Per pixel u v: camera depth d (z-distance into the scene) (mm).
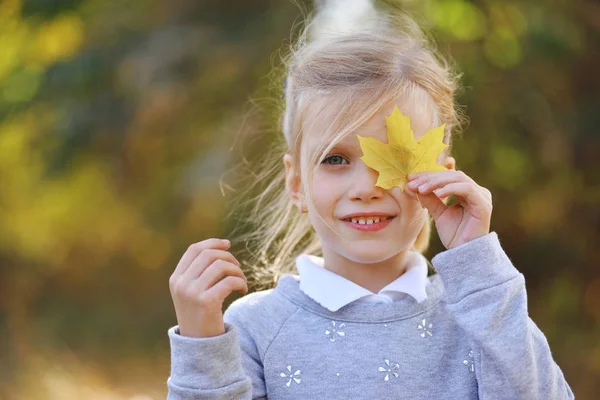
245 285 1681
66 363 5832
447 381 1745
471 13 4645
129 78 5035
